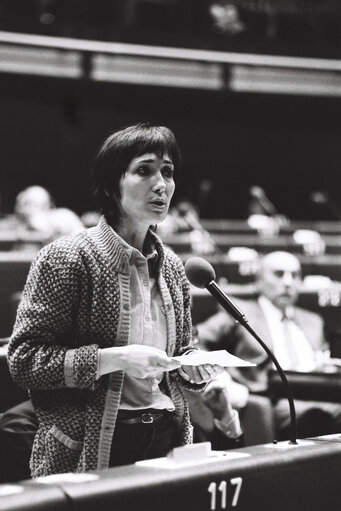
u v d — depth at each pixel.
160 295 4.00
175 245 14.38
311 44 21.70
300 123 24.19
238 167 24.81
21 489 2.63
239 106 23.03
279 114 23.56
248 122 24.06
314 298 10.99
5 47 19.89
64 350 3.66
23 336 3.71
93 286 3.76
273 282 8.96
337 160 25.03
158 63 21.00
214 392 5.26
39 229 14.49
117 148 3.89
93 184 4.03
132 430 3.78
